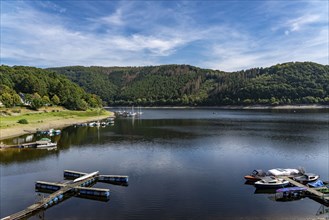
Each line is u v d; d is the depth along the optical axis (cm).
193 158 6388
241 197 4147
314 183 4534
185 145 7900
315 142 8100
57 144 8225
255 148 7381
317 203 3962
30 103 17450
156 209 3766
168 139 8969
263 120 15000
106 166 5825
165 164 5912
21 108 15950
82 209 3797
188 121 15262
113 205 3906
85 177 4872
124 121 15750
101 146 7900
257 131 10562
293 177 4838
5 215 3641
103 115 19550
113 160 6297
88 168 5697
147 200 4062
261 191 4388
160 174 5241
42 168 5706
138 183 4775
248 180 4841
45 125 12475
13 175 5247
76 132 10850
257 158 6356
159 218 3516
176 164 5906
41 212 3719
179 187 4556
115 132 10806
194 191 4381
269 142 8188
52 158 6519
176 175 5169
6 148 7656
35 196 4247
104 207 3850
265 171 5338
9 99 15700
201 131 10812
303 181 4725
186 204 3909
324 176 5091
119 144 8188
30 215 3631
